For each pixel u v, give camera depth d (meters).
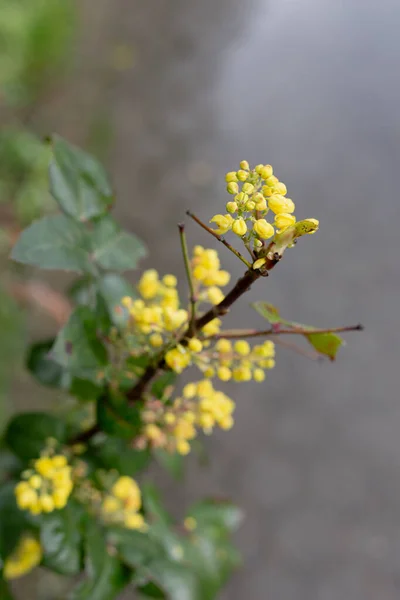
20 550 0.69
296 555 1.38
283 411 1.53
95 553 0.65
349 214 1.92
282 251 0.54
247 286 0.56
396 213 1.96
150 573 0.69
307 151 2.07
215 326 0.61
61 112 1.85
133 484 0.68
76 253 0.64
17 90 1.78
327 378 1.59
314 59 2.44
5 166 1.59
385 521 1.45
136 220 1.74
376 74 2.43
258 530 1.39
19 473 0.71
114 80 2.04
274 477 1.45
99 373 0.63
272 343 0.61
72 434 0.71
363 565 1.39
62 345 0.61
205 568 0.77
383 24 2.67
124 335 0.63
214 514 0.81
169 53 2.24
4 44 1.76
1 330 1.33
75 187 0.65
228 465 1.44
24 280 1.46
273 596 1.33
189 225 1.77
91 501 0.68
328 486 1.46
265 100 2.20
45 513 0.64
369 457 1.51
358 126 2.20
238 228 0.53
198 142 1.99
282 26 2.55
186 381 1.39
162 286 0.65
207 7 2.51
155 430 0.63
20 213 1.54
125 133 1.92
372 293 1.75
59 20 1.96
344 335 1.66
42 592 1.19
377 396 1.59
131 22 2.30
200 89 2.17
